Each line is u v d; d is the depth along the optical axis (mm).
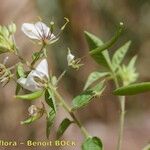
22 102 501
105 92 559
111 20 649
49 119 215
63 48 576
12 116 505
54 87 219
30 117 218
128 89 218
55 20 575
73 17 591
